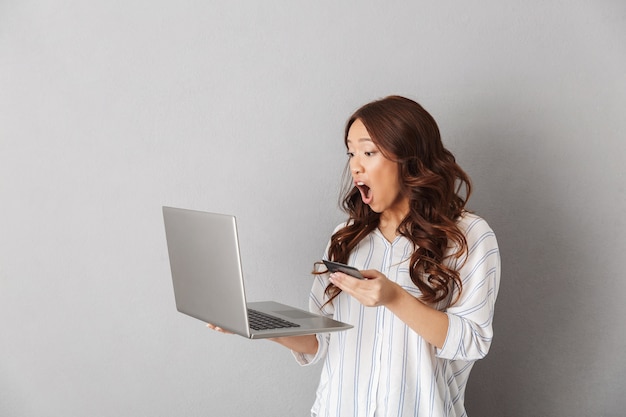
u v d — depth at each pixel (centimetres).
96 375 206
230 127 202
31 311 202
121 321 205
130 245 203
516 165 206
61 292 202
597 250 210
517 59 204
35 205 199
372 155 158
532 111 205
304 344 177
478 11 203
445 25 203
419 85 204
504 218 208
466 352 150
